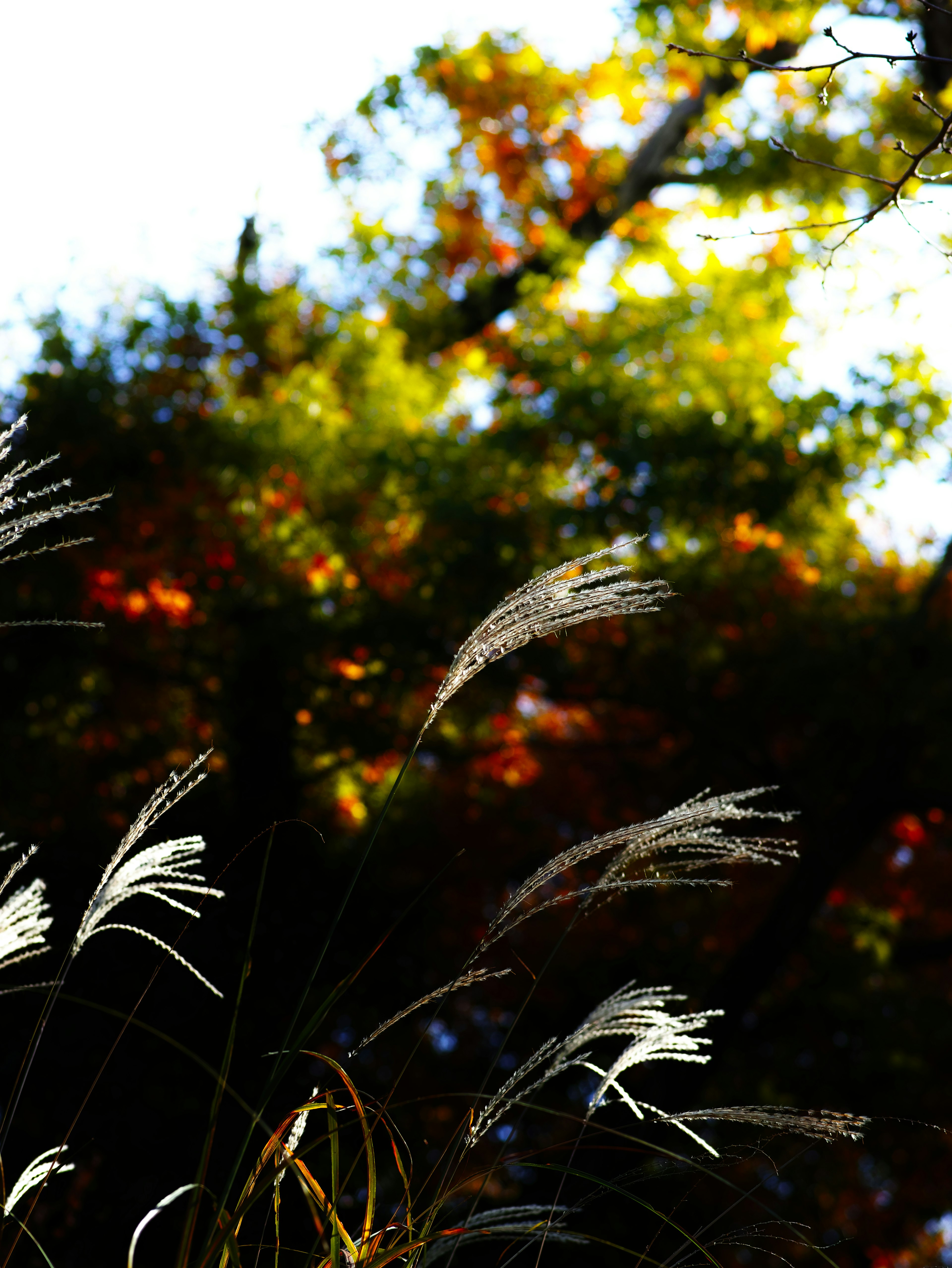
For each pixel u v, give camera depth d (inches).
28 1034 297.1
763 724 424.5
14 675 415.8
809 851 434.6
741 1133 383.9
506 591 403.5
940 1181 445.7
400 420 478.9
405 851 450.9
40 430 401.4
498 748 489.7
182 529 426.6
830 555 466.0
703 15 442.0
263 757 406.9
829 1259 66.5
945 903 518.9
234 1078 298.0
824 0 362.9
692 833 69.0
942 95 390.6
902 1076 434.9
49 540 404.2
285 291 508.4
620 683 431.2
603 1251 287.6
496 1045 428.5
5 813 393.7
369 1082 331.3
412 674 426.3
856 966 453.1
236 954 317.4
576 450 439.2
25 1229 65.9
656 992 71.2
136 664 446.0
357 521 449.7
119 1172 275.3
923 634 403.2
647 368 447.8
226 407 455.2
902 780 410.6
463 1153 68.5
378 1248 66.2
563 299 660.1
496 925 70.0
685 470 403.5
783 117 498.9
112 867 65.9
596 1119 319.6
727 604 426.3
